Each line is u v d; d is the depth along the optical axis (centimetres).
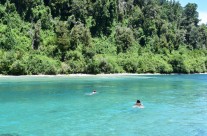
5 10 13400
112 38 15750
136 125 3072
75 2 15288
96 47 14675
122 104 4459
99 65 12594
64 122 3198
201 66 17075
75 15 15262
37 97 5156
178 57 16025
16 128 2914
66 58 12344
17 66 10338
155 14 18562
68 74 11694
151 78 11100
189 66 16362
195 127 3000
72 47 13012
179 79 10731
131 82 8788
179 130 2870
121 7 17738
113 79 9975
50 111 3850
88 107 4172
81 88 6719
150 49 16975
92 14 15875
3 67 10319
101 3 15862
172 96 5509
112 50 15050
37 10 14162
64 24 13825
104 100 4881
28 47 12412
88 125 3059
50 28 13925
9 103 4484
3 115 3559
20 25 13325
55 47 12569
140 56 15512
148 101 4816
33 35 12762
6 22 12925
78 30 13538
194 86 7725
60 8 15275
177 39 18850
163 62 15512
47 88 6594
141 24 17875
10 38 11969
